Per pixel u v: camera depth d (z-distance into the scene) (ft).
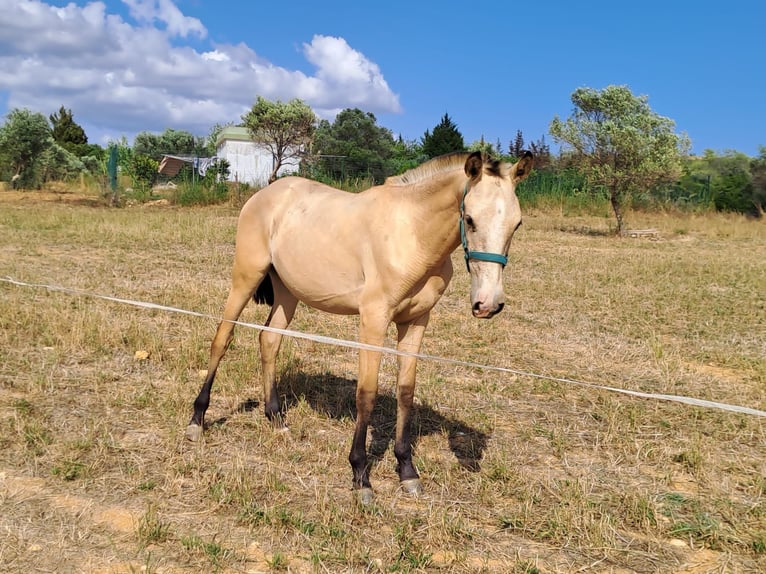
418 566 11.52
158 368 21.72
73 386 19.40
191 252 48.24
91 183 109.29
